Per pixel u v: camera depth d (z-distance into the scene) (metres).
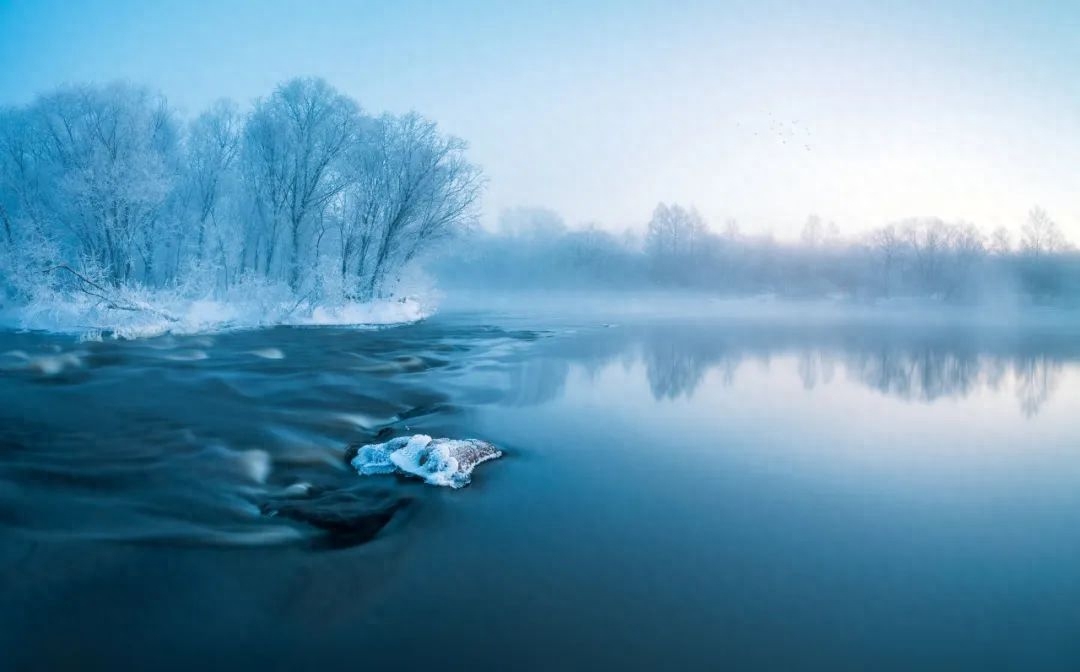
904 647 4.99
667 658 4.75
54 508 7.22
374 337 28.62
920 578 6.25
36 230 28.55
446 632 5.08
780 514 8.04
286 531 7.03
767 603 5.68
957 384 19.73
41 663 4.56
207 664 4.60
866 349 28.62
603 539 7.09
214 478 8.52
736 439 12.09
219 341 24.34
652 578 6.13
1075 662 4.81
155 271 34.69
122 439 10.22
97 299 26.47
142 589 5.61
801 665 4.70
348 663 4.64
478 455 9.93
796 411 15.10
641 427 12.88
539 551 6.72
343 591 5.74
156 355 19.80
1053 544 7.17
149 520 7.07
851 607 5.63
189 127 36.56
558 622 5.27
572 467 9.93
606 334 34.03
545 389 16.92
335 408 13.25
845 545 7.07
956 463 10.72
